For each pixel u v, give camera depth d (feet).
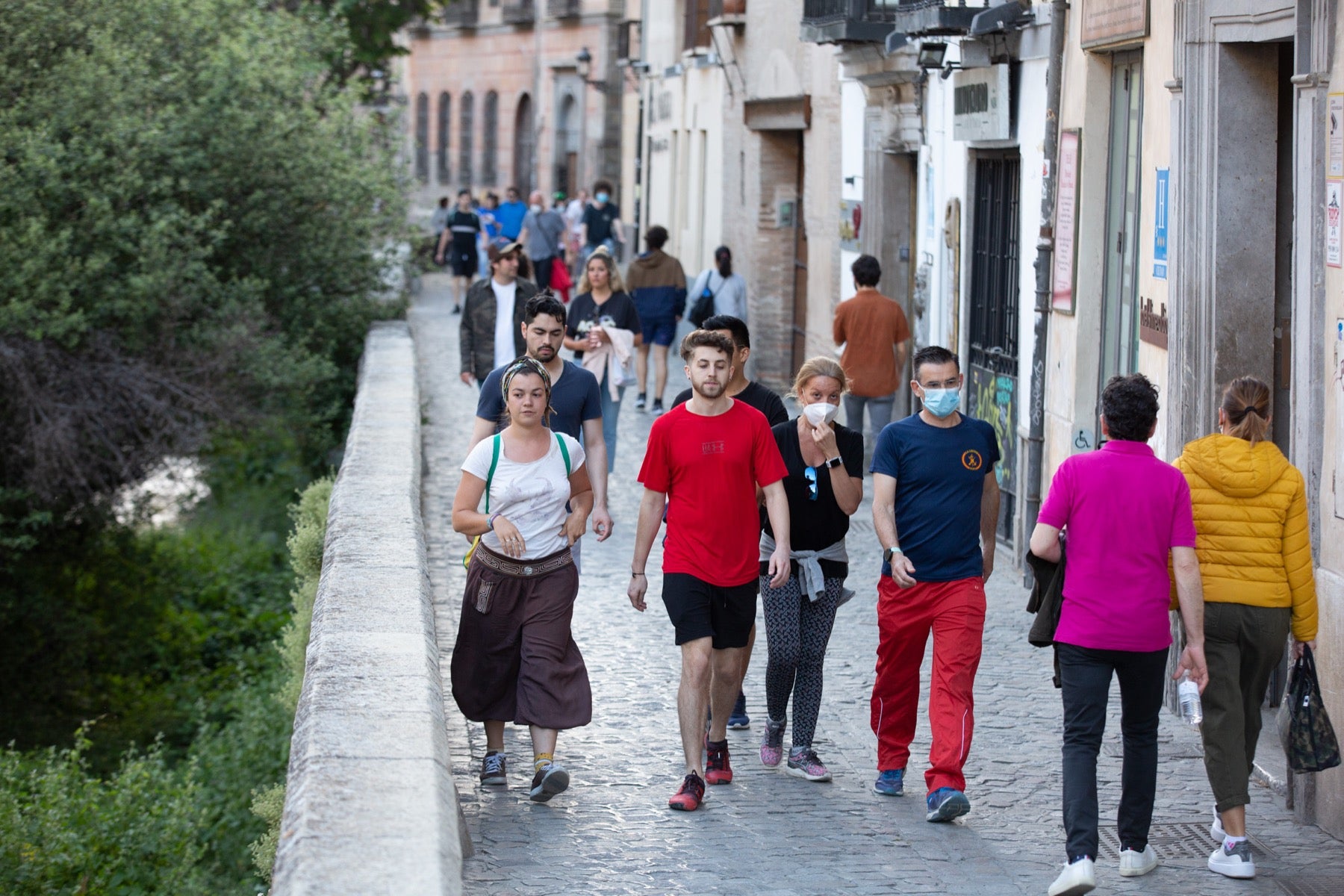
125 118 179.32
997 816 77.56
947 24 140.67
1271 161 93.97
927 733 91.20
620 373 151.02
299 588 135.23
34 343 169.78
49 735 172.96
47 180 172.35
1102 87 118.62
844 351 159.02
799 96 230.48
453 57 606.96
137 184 177.47
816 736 90.07
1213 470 70.79
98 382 174.19
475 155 592.60
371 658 66.95
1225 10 91.40
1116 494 67.56
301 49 234.99
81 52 184.65
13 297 166.81
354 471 113.80
